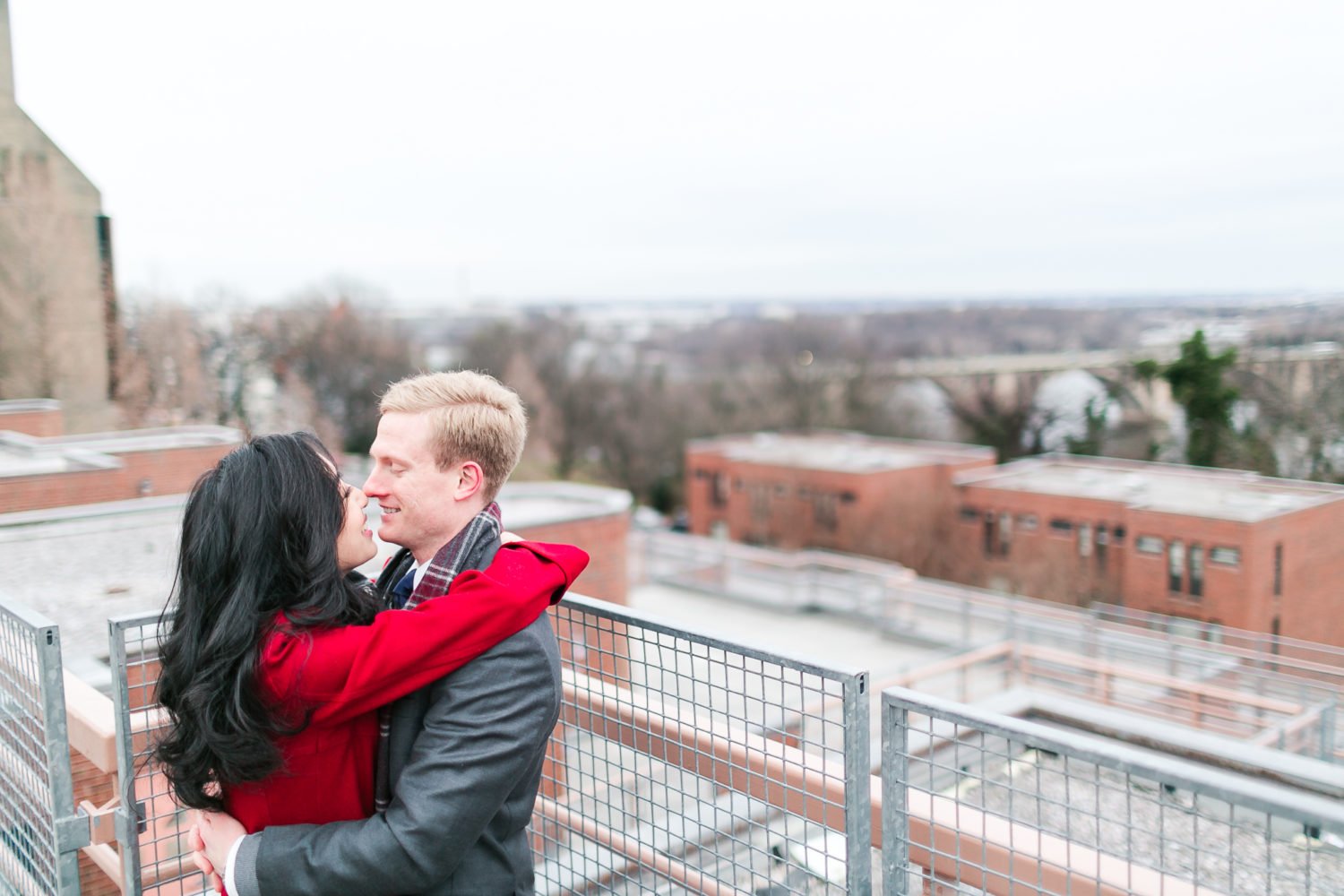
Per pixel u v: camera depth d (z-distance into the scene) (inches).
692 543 827.4
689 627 65.6
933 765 55.5
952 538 631.8
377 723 56.2
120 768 73.2
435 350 2329.0
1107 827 102.9
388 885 52.1
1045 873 67.2
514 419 61.5
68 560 221.3
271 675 52.1
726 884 65.9
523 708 53.6
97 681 154.9
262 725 52.1
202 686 52.6
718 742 66.1
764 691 61.5
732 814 65.2
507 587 53.5
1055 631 358.3
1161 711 262.5
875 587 672.4
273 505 54.4
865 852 57.4
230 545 54.0
